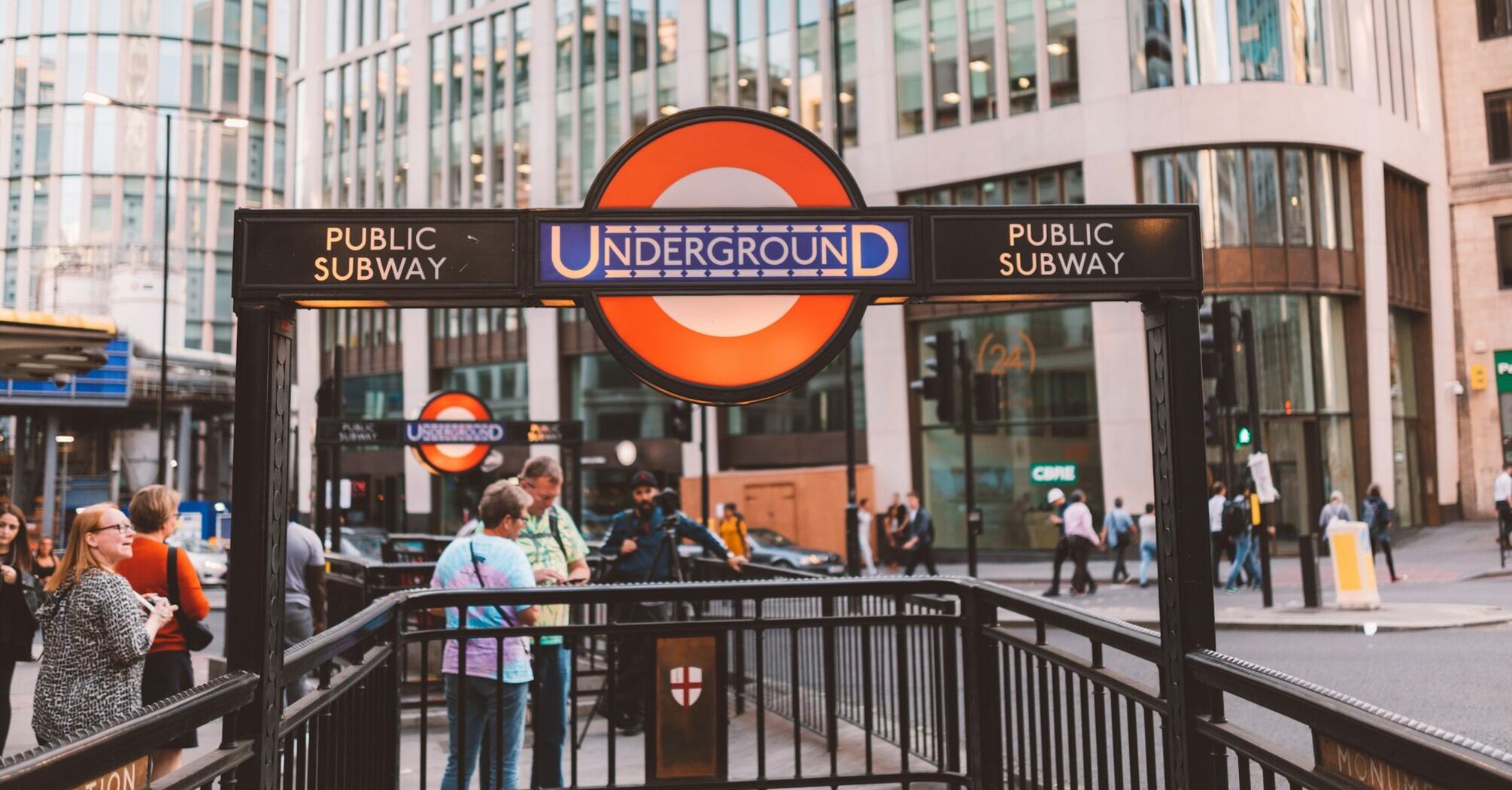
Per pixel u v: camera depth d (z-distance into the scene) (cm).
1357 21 2942
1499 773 182
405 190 4494
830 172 346
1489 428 3188
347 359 4606
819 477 2939
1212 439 2038
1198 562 330
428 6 4450
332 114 4844
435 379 4325
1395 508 2898
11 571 721
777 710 844
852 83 3281
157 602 527
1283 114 2770
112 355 5203
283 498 332
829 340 343
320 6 4938
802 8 3397
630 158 343
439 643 977
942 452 3112
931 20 3141
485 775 565
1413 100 3206
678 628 524
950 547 3078
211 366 5588
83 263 5978
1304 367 2811
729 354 343
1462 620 1289
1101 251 341
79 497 5284
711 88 3581
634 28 3788
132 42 6272
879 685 705
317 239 327
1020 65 2992
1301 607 1524
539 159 4009
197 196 6309
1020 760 471
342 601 1050
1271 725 805
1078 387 2900
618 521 888
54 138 6184
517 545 596
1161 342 346
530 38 4084
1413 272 3148
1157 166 2817
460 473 1395
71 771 207
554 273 334
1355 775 239
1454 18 3316
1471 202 3250
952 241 341
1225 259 2762
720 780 523
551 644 626
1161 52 2812
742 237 339
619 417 3825
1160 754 689
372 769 450
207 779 277
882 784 538
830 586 538
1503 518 2103
